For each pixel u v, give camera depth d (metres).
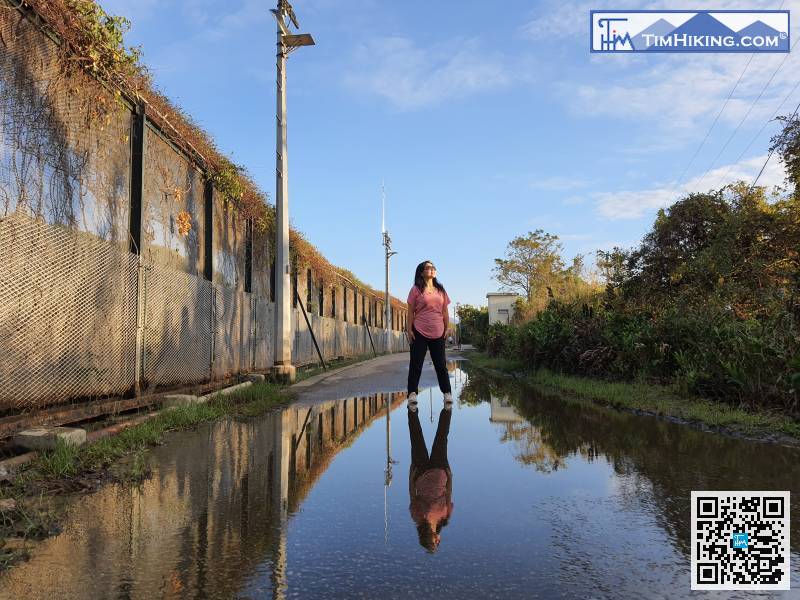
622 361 9.07
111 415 5.63
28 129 4.88
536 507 2.85
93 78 5.93
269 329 14.46
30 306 4.71
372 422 6.04
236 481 3.47
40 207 5.04
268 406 7.38
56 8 5.14
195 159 9.38
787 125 9.71
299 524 2.62
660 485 3.21
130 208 6.92
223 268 11.02
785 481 3.24
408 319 7.62
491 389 9.91
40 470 3.53
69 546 2.35
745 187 11.54
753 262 9.83
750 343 6.00
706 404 6.20
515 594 1.89
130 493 3.19
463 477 3.51
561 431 5.18
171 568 2.11
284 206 11.02
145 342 6.83
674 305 10.37
